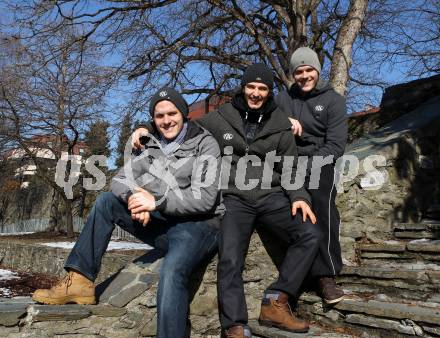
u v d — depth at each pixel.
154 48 11.16
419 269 3.63
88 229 3.23
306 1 10.41
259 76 3.41
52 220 22.19
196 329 3.55
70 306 3.12
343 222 4.37
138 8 10.36
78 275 3.18
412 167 4.92
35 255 13.09
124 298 3.25
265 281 3.85
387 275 3.51
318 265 3.48
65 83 15.27
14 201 26.25
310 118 3.83
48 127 16.67
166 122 3.28
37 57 10.40
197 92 12.45
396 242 4.32
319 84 3.86
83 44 10.65
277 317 3.35
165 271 3.04
